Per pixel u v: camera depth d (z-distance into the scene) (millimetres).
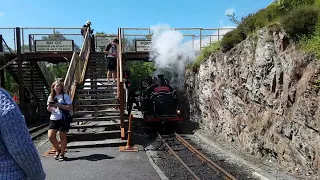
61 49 20266
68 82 11797
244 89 10242
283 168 7805
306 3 8711
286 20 7906
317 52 6832
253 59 9586
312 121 6676
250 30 10453
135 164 7938
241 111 10531
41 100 23984
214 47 14148
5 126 1931
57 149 8242
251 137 9664
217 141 12047
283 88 8000
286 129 7723
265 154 8938
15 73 21953
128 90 18156
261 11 10156
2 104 1987
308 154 6863
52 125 8039
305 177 6809
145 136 13109
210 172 8164
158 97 15992
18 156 1956
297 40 7762
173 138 13422
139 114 21797
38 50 20203
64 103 7996
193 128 15797
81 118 11320
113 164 7906
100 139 10805
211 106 13961
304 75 7148
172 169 8359
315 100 6641
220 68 12578
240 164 8648
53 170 7305
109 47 14938
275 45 8430
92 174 7016
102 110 12805
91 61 17906
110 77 15438
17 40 19594
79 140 10641
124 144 10305
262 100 9016
